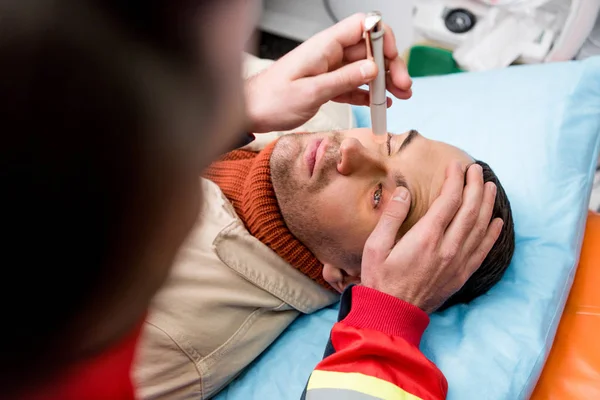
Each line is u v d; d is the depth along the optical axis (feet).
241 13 0.73
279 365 3.14
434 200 2.78
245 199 3.12
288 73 2.57
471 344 2.90
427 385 2.50
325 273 3.08
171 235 0.81
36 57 0.58
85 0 0.61
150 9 0.64
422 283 2.62
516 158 3.59
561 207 3.38
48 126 0.60
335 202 2.85
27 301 0.69
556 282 3.10
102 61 0.62
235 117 0.83
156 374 2.83
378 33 2.22
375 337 2.46
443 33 4.79
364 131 2.98
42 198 0.63
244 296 2.99
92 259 0.70
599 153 3.80
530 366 2.80
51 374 0.82
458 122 3.89
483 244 2.74
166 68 0.68
